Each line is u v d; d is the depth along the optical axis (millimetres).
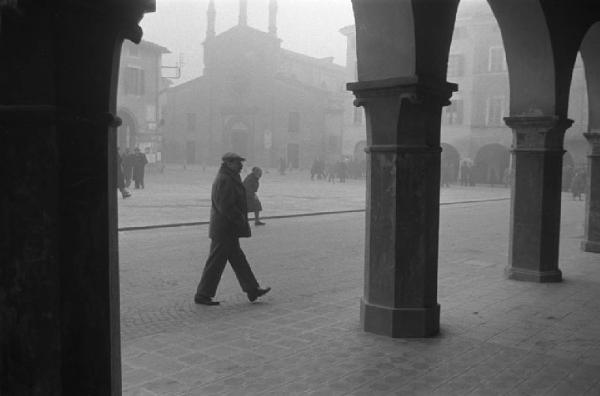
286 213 18078
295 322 6254
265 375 4688
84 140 2336
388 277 5789
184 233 13281
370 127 5750
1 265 2268
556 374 4777
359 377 4660
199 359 5059
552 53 7938
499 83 41094
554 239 8555
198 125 58000
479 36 41594
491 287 8102
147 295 7477
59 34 2188
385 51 5492
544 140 8273
